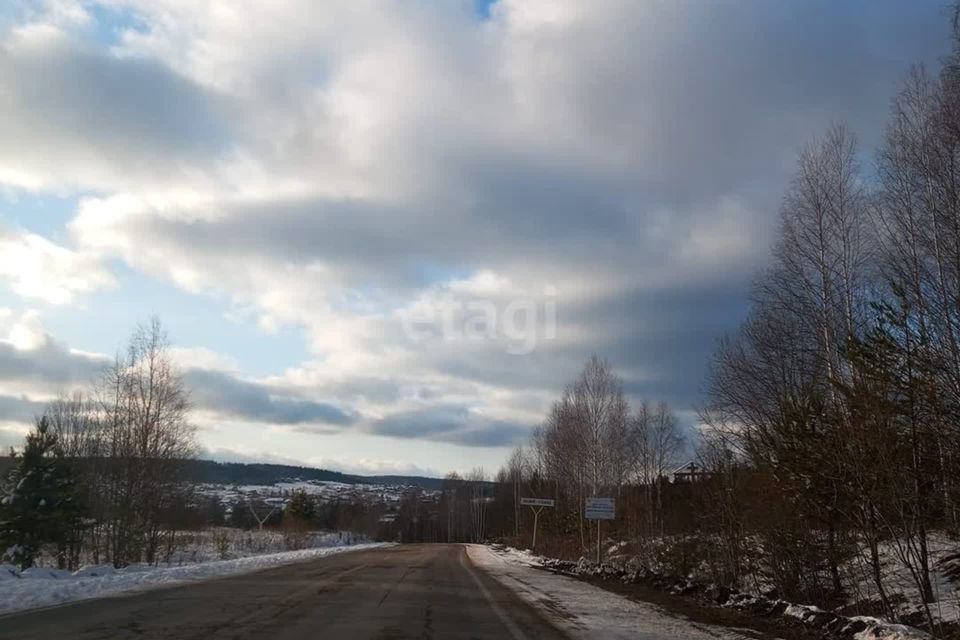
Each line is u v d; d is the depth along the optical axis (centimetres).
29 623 1127
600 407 4744
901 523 1388
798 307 2272
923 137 1708
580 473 4762
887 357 1316
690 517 2722
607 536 4578
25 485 3422
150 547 3791
